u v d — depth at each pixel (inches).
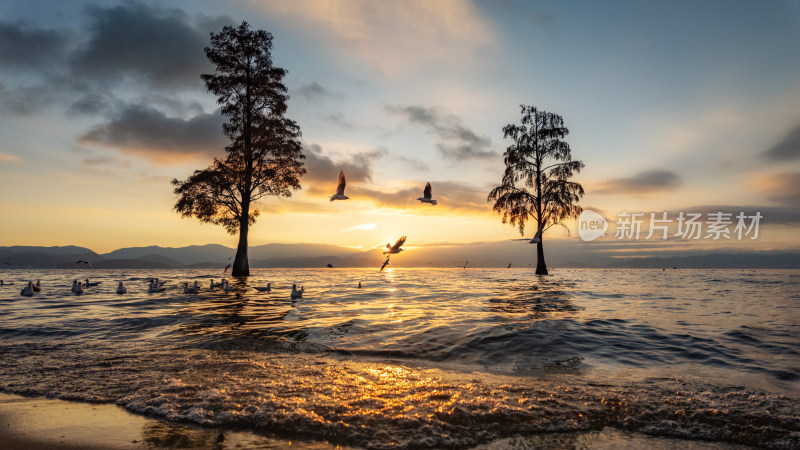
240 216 1307.8
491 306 491.2
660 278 1330.0
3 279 1123.9
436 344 292.0
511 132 1524.4
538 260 1547.7
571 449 142.3
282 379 212.1
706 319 396.2
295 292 603.2
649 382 213.8
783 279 1314.0
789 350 279.3
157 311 457.1
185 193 1228.5
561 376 224.5
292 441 146.6
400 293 674.2
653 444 146.3
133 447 143.5
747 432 155.4
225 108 1302.9
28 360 254.5
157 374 222.7
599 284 943.0
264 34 1321.4
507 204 1496.1
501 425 159.6
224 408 173.2
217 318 407.5
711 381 215.3
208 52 1299.2
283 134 1318.9
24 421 165.6
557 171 1469.0
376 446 142.5
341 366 239.5
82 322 384.8
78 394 194.7
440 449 141.0
